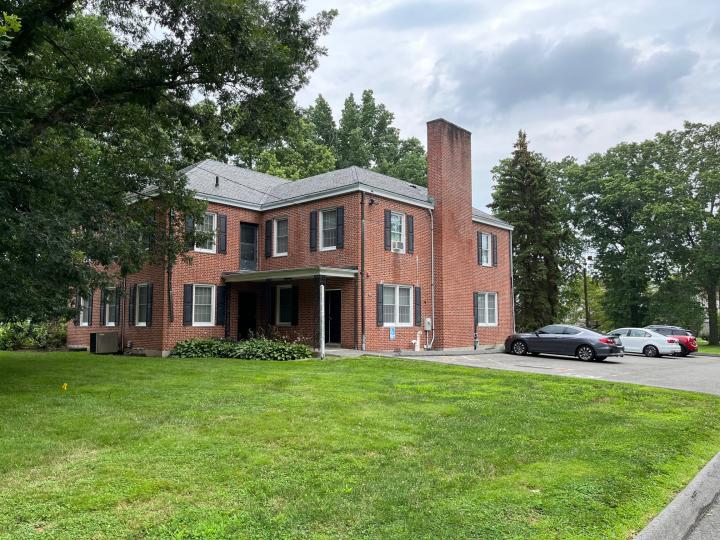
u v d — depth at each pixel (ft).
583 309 184.85
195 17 34.12
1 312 33.91
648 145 132.67
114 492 13.94
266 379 36.01
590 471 16.88
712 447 21.91
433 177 71.87
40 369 42.04
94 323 71.72
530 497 14.33
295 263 66.69
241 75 39.65
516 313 105.09
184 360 50.60
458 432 21.62
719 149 128.67
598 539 11.92
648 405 30.45
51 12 35.22
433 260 70.49
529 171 104.17
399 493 14.30
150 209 48.85
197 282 62.13
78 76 43.42
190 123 46.21
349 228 61.26
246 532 11.68
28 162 35.37
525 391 33.53
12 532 11.46
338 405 26.71
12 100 35.40
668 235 122.52
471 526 12.28
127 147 48.11
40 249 30.53
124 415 23.77
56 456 17.30
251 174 79.46
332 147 150.92
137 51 39.55
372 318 61.00
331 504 13.41
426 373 41.32
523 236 102.37
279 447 18.74
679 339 81.46
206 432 20.70
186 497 13.71
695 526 14.88
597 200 136.98
